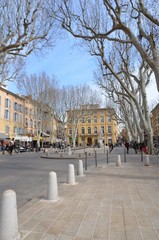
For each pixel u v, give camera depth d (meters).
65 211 5.22
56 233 3.97
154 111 74.12
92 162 18.17
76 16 15.30
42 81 45.59
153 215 4.91
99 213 5.06
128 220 4.60
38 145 46.41
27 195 7.29
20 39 14.60
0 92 46.25
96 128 83.25
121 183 8.58
